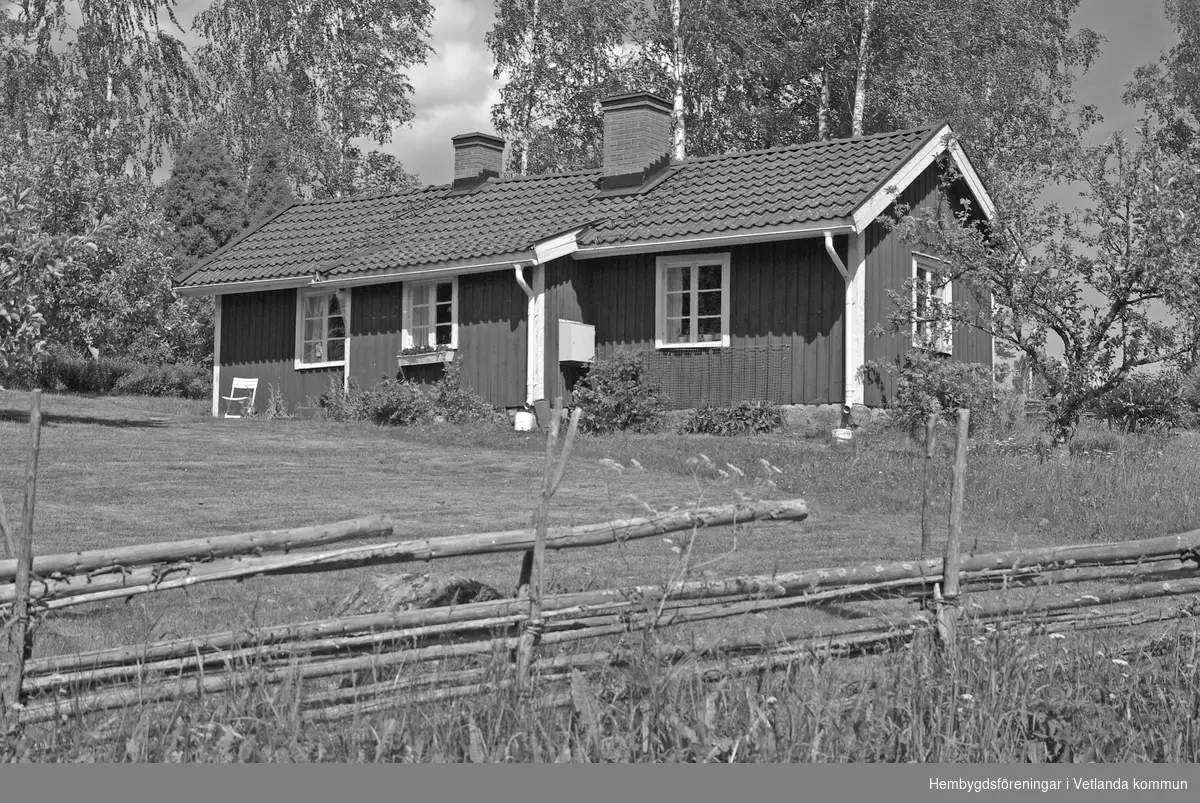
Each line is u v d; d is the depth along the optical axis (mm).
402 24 36812
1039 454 14188
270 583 7184
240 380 23078
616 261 20062
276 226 24750
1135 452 13859
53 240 15453
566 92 32469
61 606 4383
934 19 28766
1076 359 14805
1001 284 15188
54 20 33969
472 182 23641
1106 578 5691
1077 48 33312
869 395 18000
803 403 18312
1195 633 5488
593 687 4477
